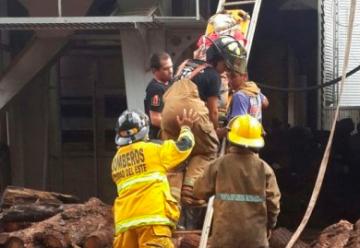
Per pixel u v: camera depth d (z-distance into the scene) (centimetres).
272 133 1591
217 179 496
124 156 519
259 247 486
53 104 1358
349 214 1319
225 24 678
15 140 1219
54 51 949
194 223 694
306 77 1831
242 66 606
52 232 647
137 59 891
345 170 1485
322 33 1848
